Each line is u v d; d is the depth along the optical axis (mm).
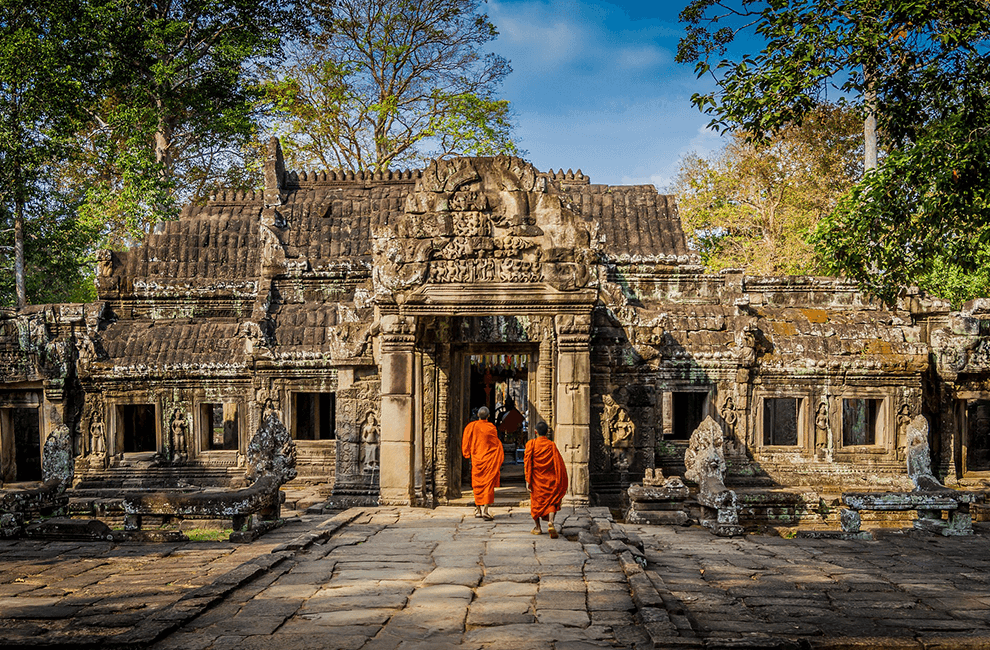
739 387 19844
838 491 19672
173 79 31125
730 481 19672
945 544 11961
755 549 11414
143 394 20766
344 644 6371
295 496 18953
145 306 23188
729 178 36500
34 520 13180
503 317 16078
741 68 13867
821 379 20219
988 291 25859
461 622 6930
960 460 21578
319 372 20094
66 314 20953
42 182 30875
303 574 8820
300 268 22531
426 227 14648
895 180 14375
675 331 20156
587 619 6977
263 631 6727
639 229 23484
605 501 17109
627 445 17406
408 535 11398
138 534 12242
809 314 21625
